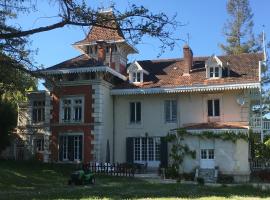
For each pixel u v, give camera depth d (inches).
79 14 741.9
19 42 973.8
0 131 1551.4
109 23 753.0
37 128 1731.1
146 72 1745.8
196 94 1654.8
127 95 1731.1
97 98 1627.7
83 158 1614.2
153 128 1684.3
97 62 1644.9
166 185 1116.5
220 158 1470.2
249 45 2731.3
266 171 1487.5
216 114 1625.2
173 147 1523.1
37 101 1771.7
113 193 875.4
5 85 1123.3
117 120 1728.6
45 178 1240.8
